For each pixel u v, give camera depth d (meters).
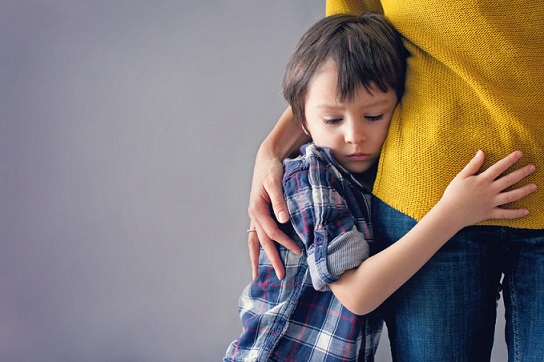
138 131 1.78
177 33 1.74
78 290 1.85
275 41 1.71
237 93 1.74
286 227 1.14
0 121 1.82
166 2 1.73
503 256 1.06
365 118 1.04
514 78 0.96
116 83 1.77
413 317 1.04
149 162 1.79
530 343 1.03
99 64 1.77
